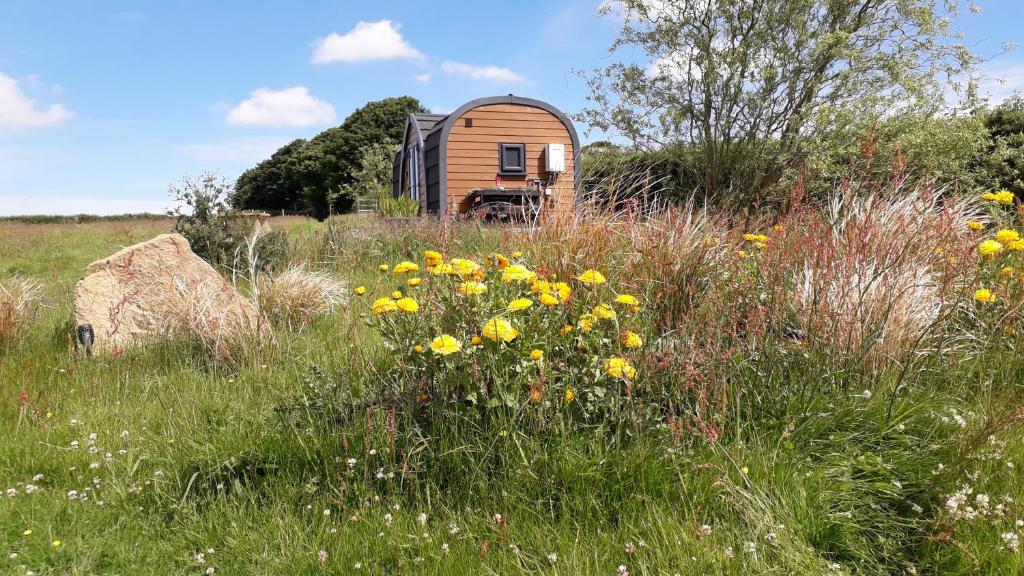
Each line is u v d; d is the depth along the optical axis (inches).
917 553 80.2
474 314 102.0
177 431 113.0
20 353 165.0
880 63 392.8
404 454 93.7
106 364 157.2
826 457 97.0
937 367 119.9
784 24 400.2
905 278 135.6
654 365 105.1
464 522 86.2
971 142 344.8
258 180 2226.9
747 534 81.1
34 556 82.0
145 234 584.1
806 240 140.9
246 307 187.8
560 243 158.6
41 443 113.4
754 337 114.7
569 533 83.0
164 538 89.4
